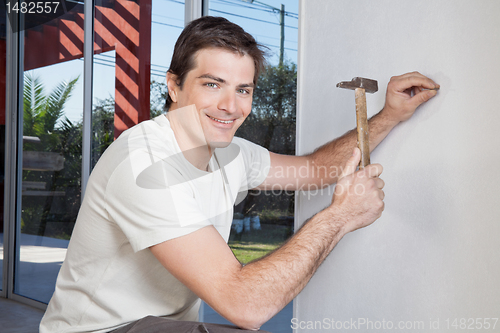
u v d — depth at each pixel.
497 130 0.88
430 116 1.03
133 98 2.59
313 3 1.38
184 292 1.06
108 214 0.96
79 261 1.04
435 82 1.01
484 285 0.91
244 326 0.83
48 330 1.06
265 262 0.86
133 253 0.99
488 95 0.90
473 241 0.93
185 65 1.04
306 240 0.89
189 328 0.89
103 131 2.83
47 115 3.26
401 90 1.06
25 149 3.44
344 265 1.25
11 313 3.04
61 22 3.13
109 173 0.95
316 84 1.37
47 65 3.26
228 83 1.01
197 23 1.03
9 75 3.53
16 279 3.48
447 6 0.98
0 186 3.57
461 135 0.96
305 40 1.42
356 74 1.23
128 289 1.01
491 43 0.89
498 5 0.88
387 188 1.14
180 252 0.86
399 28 1.10
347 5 1.26
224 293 0.83
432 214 1.02
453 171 0.97
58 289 1.08
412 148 1.07
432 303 1.02
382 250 1.14
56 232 3.14
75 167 3.02
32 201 3.36
